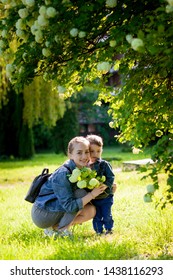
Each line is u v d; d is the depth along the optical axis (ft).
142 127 14.03
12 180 44.88
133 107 14.76
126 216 20.92
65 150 93.09
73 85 16.03
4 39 15.31
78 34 13.48
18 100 81.87
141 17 13.46
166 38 12.20
